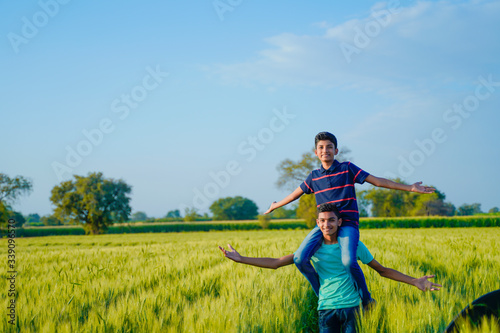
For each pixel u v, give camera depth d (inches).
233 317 152.8
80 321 162.9
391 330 138.9
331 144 157.3
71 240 1764.3
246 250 437.7
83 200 2669.8
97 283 228.8
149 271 274.2
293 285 212.7
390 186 146.9
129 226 2847.0
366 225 2107.5
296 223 2556.6
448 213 3191.4
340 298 138.9
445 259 326.3
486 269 269.0
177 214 6304.1
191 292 212.1
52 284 236.4
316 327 192.4
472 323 108.1
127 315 158.2
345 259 135.1
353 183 154.2
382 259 303.9
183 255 394.9
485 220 1988.2
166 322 156.1
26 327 155.9
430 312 155.0
